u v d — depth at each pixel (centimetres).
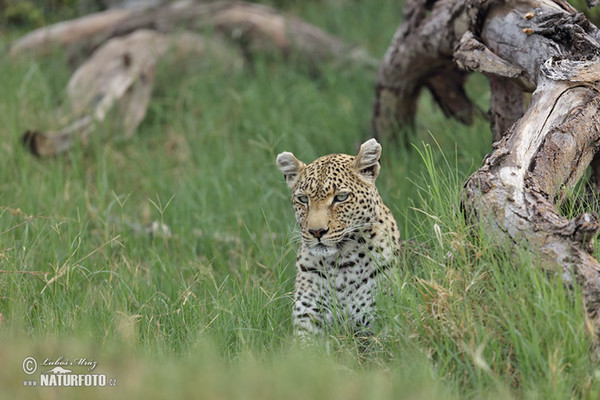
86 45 1967
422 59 1381
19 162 1509
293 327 1003
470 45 1088
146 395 751
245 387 756
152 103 1778
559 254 811
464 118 1470
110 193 1467
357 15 2330
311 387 760
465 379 814
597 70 974
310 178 992
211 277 1114
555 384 741
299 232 1040
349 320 1002
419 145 1450
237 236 1316
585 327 780
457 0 1248
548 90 969
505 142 934
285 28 1934
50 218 1230
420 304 890
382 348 884
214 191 1454
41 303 1037
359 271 1004
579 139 934
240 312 1001
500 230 856
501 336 827
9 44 2012
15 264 1080
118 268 1140
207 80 1852
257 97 1773
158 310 1034
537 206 850
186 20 1944
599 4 1129
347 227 984
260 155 1562
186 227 1300
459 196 934
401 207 1245
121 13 2033
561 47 1023
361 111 1730
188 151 1648
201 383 759
